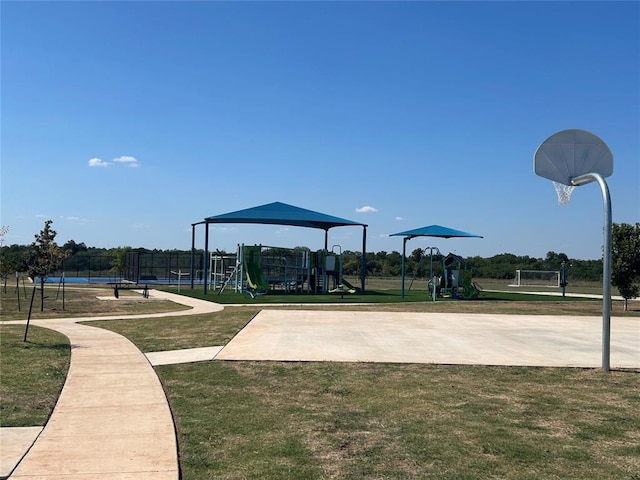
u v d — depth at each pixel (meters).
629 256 23.20
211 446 5.65
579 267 60.19
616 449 5.68
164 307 21.77
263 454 5.43
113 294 29.12
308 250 33.88
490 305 24.16
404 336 13.72
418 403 7.48
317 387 8.35
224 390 8.09
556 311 21.75
